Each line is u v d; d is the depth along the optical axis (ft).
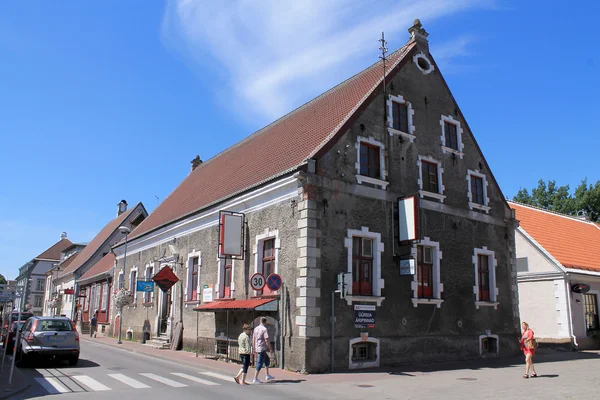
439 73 75.56
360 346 57.26
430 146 70.85
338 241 57.16
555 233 106.42
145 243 102.94
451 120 75.20
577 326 89.10
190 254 81.41
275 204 60.95
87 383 44.45
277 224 59.93
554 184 179.93
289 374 51.13
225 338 65.36
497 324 73.67
